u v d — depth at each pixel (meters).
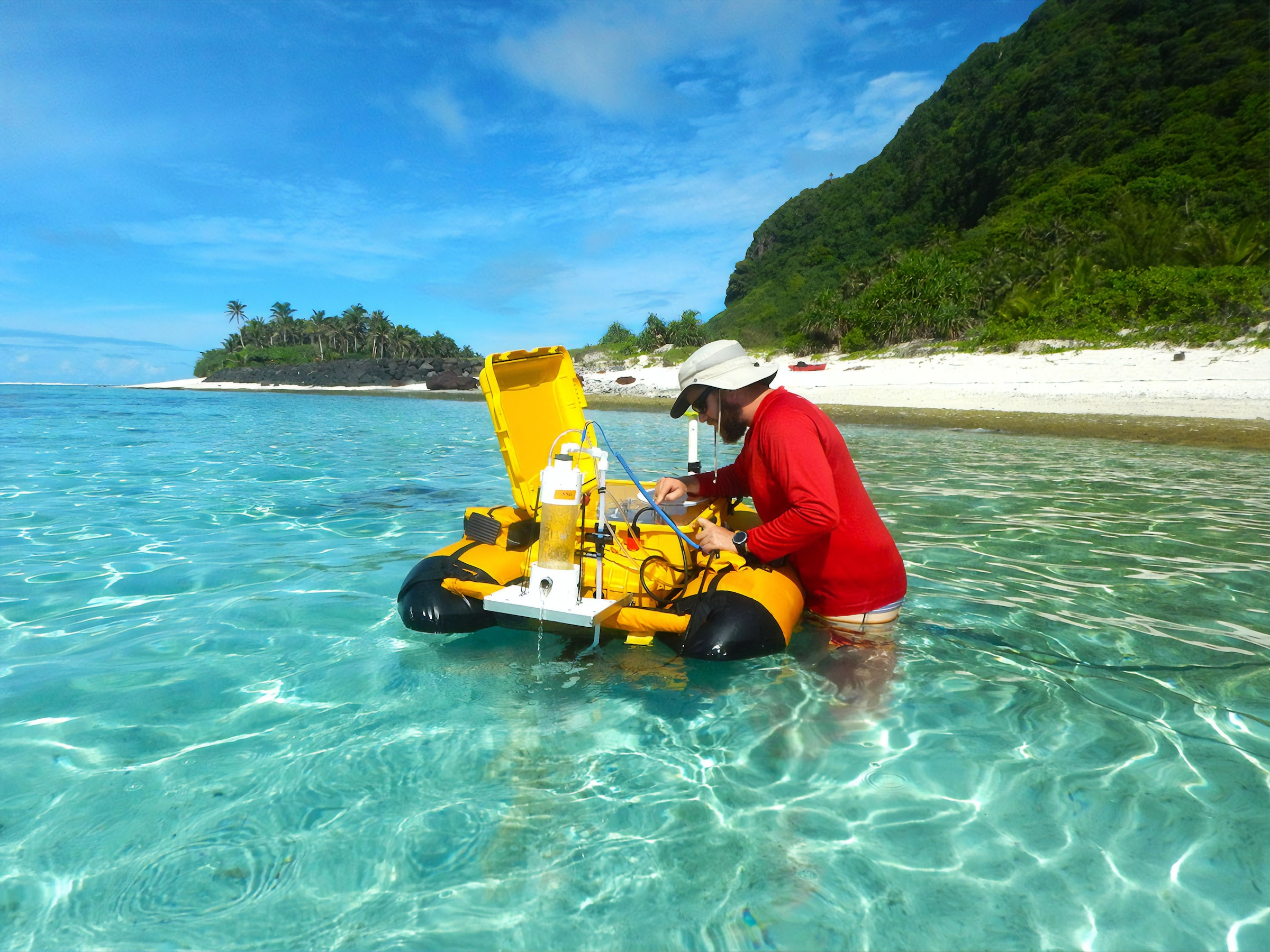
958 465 8.29
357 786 1.89
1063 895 1.50
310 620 3.12
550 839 1.69
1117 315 26.67
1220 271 27.83
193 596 3.46
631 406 22.94
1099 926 1.41
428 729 2.18
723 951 1.36
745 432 2.84
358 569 3.94
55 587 3.60
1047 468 8.07
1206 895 1.50
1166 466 8.18
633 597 2.69
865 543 2.66
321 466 8.32
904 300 35.84
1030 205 52.22
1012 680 2.51
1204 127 47.78
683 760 2.02
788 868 1.59
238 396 38.03
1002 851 1.64
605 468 2.63
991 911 1.46
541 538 2.59
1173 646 2.83
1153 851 1.64
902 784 1.91
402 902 1.49
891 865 1.60
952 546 4.47
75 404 23.34
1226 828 1.71
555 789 1.89
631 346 53.34
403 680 2.50
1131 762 2.00
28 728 2.18
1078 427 12.70
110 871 1.57
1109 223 39.12
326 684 2.48
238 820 1.74
